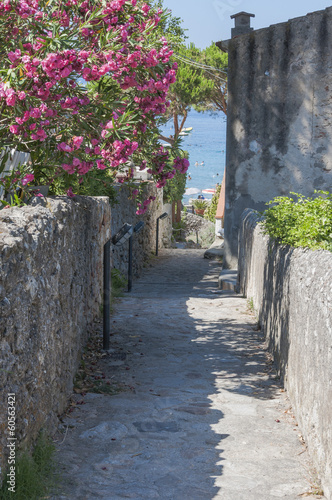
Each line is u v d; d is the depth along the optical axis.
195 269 19.75
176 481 3.79
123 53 5.44
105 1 5.33
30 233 3.97
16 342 3.46
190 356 7.20
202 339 8.15
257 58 13.93
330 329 3.80
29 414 3.80
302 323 4.94
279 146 14.09
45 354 4.28
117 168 7.43
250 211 13.08
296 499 3.59
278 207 7.72
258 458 4.21
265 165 14.30
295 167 14.04
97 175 11.05
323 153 13.77
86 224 7.16
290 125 13.91
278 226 7.03
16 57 4.79
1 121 5.20
